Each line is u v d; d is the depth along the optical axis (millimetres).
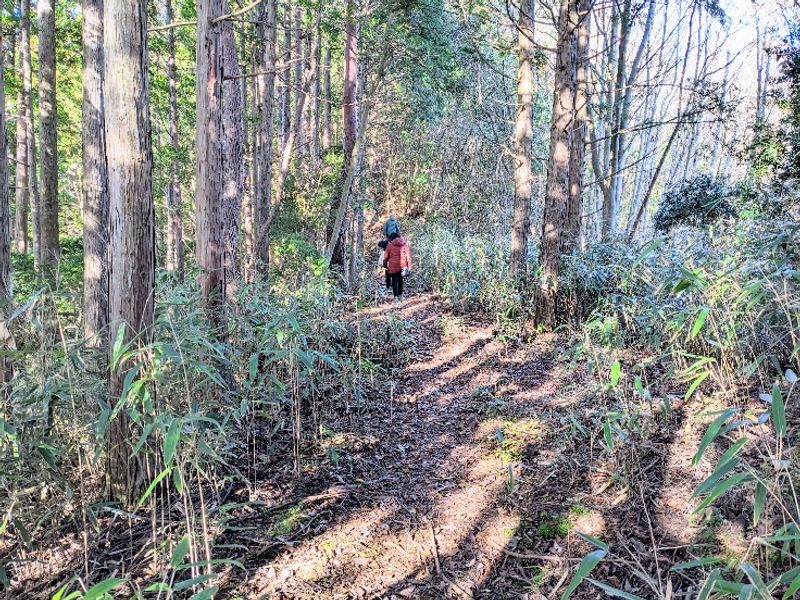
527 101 8484
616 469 3240
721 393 3727
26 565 2641
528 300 7836
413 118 16719
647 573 2355
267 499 3326
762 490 1673
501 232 16078
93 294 4711
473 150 18531
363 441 4199
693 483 2922
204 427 3008
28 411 2795
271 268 9445
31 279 6457
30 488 2934
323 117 18594
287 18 12312
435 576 2635
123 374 2938
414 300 10336
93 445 3123
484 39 10242
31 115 11312
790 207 5805
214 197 4484
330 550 2832
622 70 11320
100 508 2832
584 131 9055
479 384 5512
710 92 9016
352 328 6824
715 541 2414
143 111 2939
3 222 4422
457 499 3348
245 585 2535
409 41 10648
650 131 17281
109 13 2834
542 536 2846
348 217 10805
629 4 10828
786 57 7895
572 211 8914
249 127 12477
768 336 3660
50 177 8078
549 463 3572
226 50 6168
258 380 4113
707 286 3236
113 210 2930
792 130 7906
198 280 4488
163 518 2834
